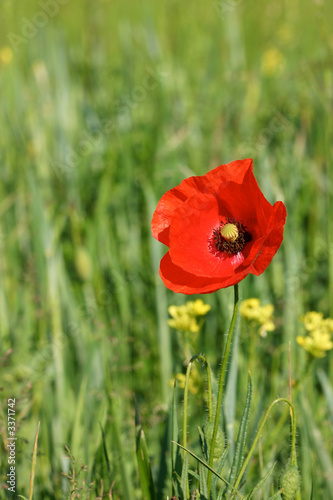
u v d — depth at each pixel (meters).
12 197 1.47
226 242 0.78
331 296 1.13
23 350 1.09
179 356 1.09
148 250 1.39
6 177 1.57
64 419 1.00
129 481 0.88
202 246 0.78
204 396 0.95
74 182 1.52
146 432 1.00
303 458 0.93
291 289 1.10
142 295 1.31
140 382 1.12
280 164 1.56
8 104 1.76
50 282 1.09
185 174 1.50
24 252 1.43
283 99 1.68
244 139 1.62
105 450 0.88
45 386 1.01
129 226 1.47
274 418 1.03
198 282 0.77
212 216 0.79
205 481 0.79
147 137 1.62
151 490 0.82
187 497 0.79
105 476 0.89
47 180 1.47
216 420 0.78
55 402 1.01
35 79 1.79
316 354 0.93
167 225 0.80
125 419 1.01
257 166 1.50
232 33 1.87
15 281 1.32
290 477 0.78
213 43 1.89
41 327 1.15
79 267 1.29
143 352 1.15
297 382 0.96
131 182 1.52
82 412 0.98
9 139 1.62
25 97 1.75
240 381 1.00
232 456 0.87
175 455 0.82
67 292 1.15
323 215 1.42
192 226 0.78
